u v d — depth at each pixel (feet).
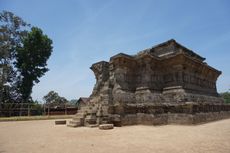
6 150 24.07
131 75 68.80
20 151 23.40
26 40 122.42
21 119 87.35
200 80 80.74
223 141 27.78
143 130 42.57
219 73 97.40
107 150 23.31
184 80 66.03
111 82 66.74
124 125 51.60
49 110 124.67
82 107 64.64
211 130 40.81
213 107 73.10
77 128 48.78
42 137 34.76
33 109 113.91
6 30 118.83
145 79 64.59
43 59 130.11
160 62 69.87
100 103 60.13
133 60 68.90
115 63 67.82
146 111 55.11
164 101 62.03
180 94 60.64
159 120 54.13
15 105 111.96
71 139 32.01
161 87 67.41
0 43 116.16
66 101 235.20
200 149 23.04
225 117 82.53
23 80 123.24
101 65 72.84
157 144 26.63
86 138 32.89
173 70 67.00
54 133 40.09
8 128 52.06
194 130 41.29
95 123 52.90
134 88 67.77
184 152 21.77
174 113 57.06
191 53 83.66
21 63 125.49
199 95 72.02
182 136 33.40
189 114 53.11
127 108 54.49
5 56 116.98
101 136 34.96
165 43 73.51
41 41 126.52
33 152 22.77
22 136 36.35
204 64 77.77
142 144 26.78
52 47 135.13
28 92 124.36
